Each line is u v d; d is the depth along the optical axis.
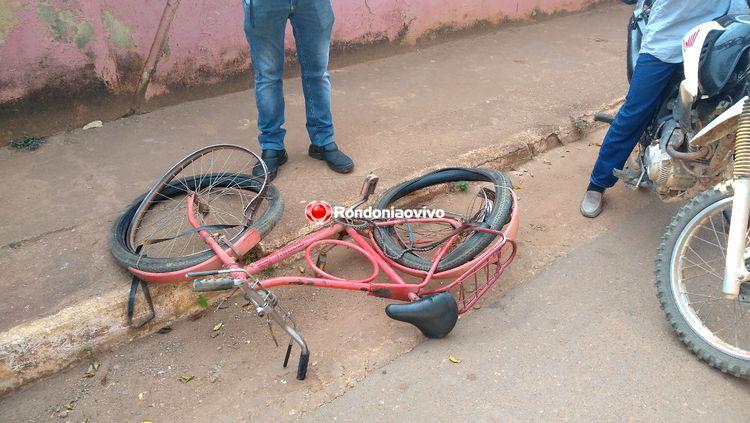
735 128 2.36
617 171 3.26
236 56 4.68
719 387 2.33
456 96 4.78
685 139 2.82
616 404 2.26
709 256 3.04
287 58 5.02
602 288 2.87
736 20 2.55
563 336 2.59
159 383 2.44
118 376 2.48
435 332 2.52
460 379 2.40
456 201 3.67
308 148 3.94
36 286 2.66
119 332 2.62
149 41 4.20
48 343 2.45
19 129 3.91
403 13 5.55
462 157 3.81
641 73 2.98
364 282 2.53
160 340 2.67
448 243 2.76
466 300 2.81
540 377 2.39
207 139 4.03
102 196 3.36
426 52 5.80
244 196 3.41
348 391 2.37
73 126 4.12
